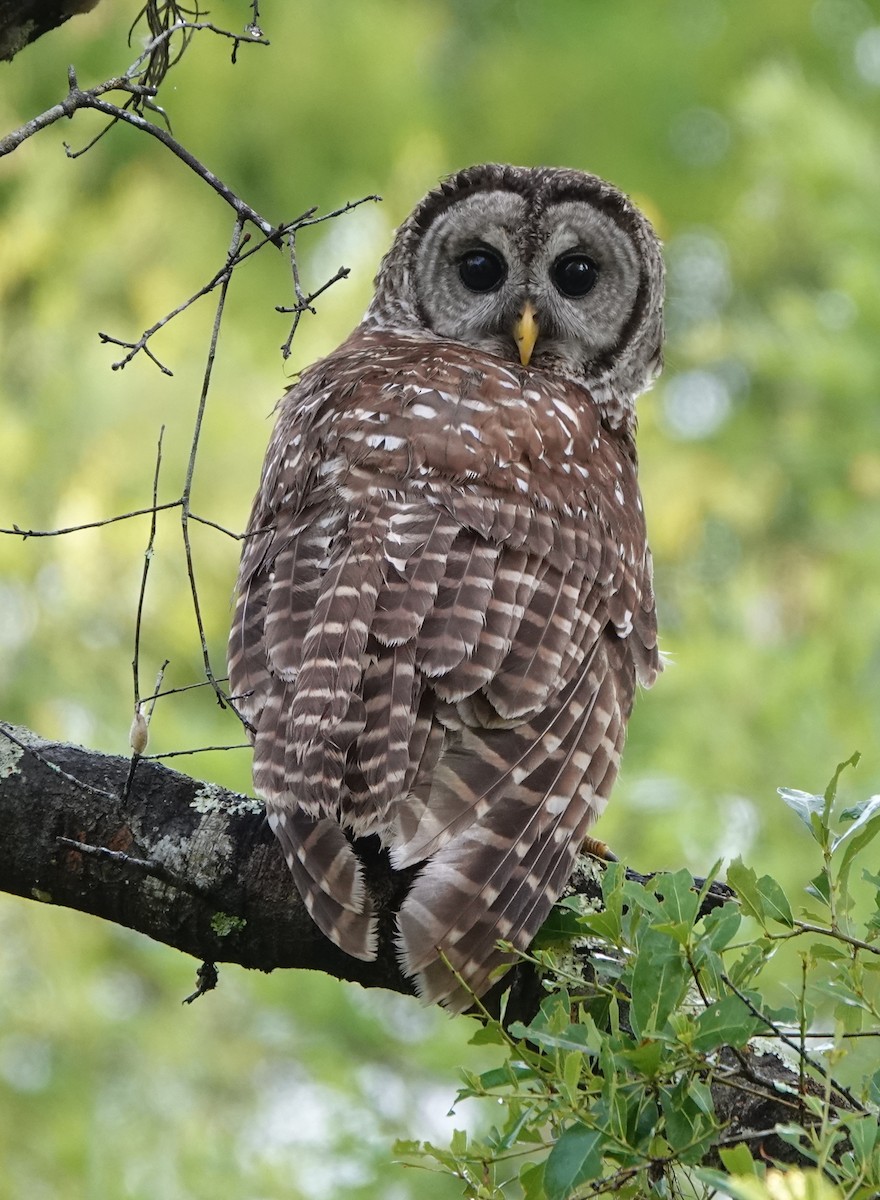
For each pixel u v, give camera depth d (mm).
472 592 6680
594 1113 5012
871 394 15039
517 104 19578
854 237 15453
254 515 7816
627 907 5777
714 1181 4262
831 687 12984
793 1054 5859
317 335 16922
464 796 6312
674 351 19797
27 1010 14688
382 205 18125
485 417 7391
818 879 5477
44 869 6402
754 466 17766
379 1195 11391
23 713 15477
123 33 17109
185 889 6352
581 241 9352
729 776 12141
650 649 7680
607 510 7559
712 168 19812
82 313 16875
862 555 14641
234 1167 12938
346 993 12461
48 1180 13898
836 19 20250
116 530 15633
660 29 20016
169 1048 14328
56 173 17016
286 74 18172
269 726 6383
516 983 6379
